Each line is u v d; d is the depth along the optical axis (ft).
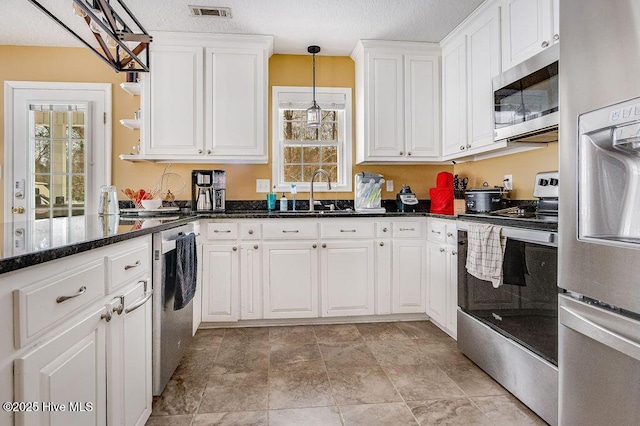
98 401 3.42
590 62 3.50
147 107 9.23
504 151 8.40
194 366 6.58
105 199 7.16
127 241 4.19
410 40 9.76
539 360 4.92
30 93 9.91
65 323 2.91
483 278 5.94
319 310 8.67
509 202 8.34
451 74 9.44
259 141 9.55
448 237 7.82
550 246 4.70
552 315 4.70
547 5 6.09
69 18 8.44
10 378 2.31
